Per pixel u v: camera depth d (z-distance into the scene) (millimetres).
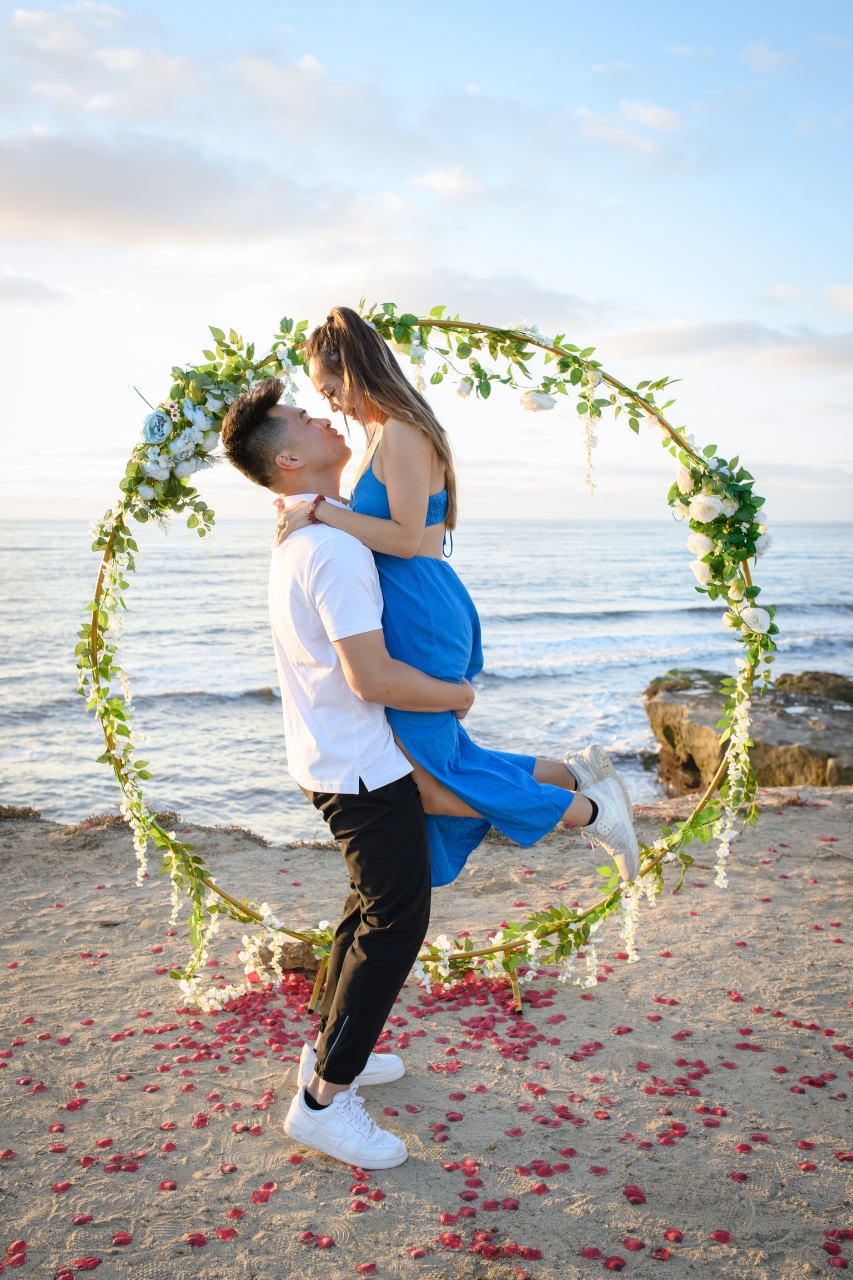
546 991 3420
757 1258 1958
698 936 3889
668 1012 3199
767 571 71688
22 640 26172
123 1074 2779
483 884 4668
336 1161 2354
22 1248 1993
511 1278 1900
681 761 12453
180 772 13148
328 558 2203
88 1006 3268
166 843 3270
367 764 2275
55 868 4863
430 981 3363
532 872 4895
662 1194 2189
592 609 40688
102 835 5410
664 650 27281
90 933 3980
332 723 2312
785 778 10570
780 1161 2314
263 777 13016
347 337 2354
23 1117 2543
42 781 12859
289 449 2352
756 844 5227
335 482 2455
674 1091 2662
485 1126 2514
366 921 2352
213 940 3932
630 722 16188
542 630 34094
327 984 2586
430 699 2326
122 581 3205
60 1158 2348
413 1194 2205
